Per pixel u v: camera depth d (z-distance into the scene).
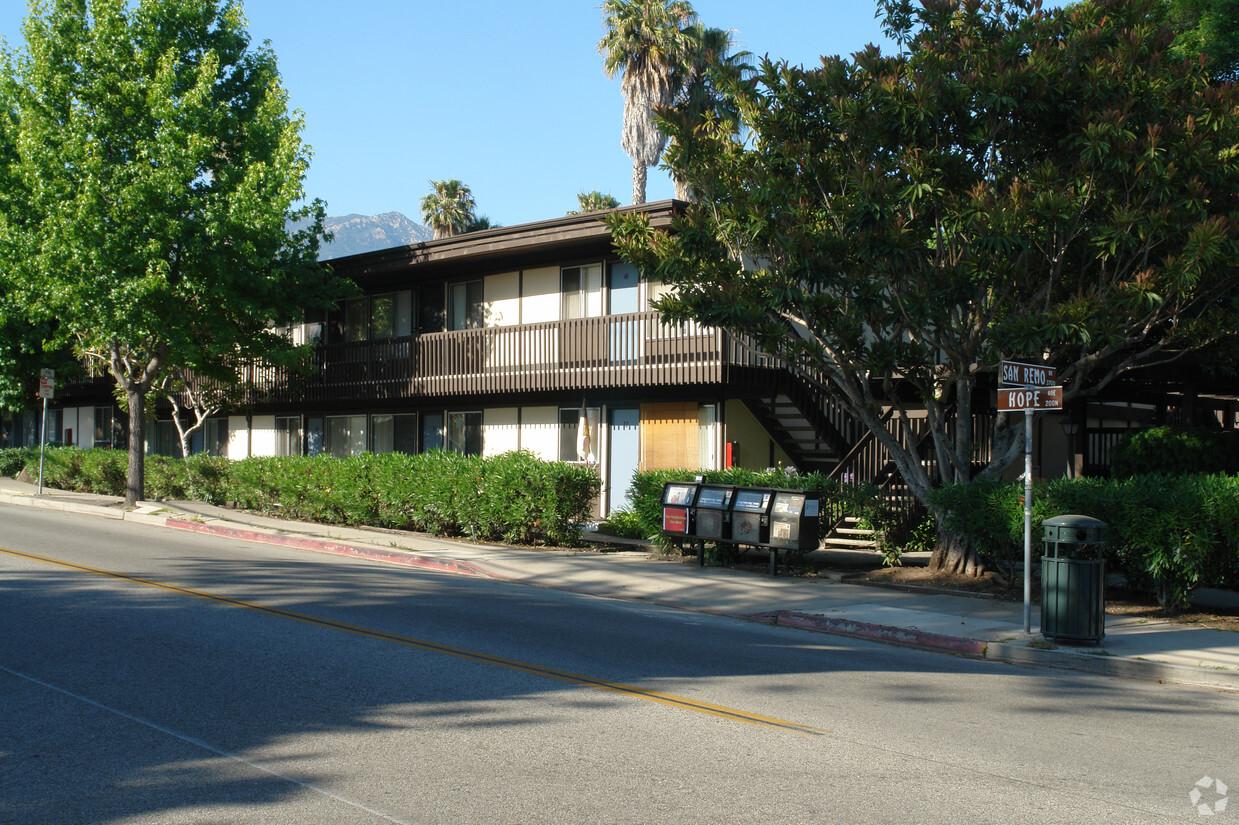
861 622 11.55
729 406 21.39
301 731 6.70
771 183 13.40
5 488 30.36
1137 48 12.36
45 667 8.34
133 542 17.70
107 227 21.05
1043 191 11.80
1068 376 13.29
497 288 25.11
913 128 12.96
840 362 14.08
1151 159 11.51
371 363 26.88
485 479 18.70
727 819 5.21
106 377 36.31
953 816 5.34
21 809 5.24
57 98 21.77
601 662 9.12
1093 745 6.90
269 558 16.30
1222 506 11.38
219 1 23.59
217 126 22.19
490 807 5.32
